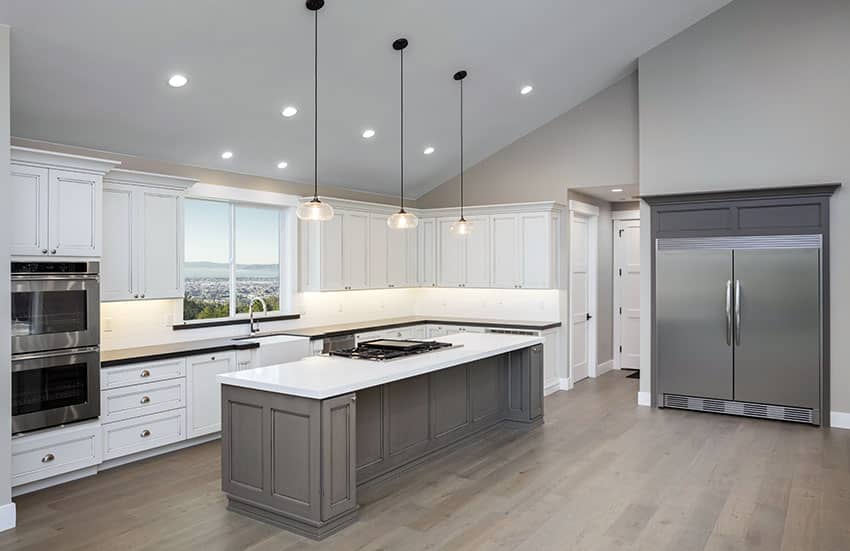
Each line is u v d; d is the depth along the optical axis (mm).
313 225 6875
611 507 3900
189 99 4840
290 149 6148
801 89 5984
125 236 4938
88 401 4371
